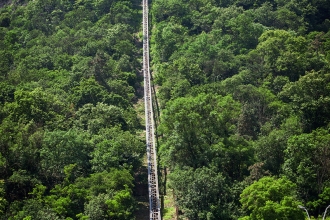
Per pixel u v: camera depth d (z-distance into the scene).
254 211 94.31
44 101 139.75
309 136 115.31
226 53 183.00
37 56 191.38
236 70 175.50
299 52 173.88
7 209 102.25
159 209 116.75
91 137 131.50
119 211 104.50
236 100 149.88
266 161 117.12
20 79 167.00
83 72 173.12
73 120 141.25
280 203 93.50
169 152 122.56
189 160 122.00
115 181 112.31
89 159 122.44
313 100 136.12
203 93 138.75
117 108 146.62
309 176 107.25
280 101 148.12
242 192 101.56
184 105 125.44
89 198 106.94
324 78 147.50
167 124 128.62
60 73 176.88
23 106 132.38
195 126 122.69
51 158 115.56
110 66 185.75
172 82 167.50
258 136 133.25
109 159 119.75
